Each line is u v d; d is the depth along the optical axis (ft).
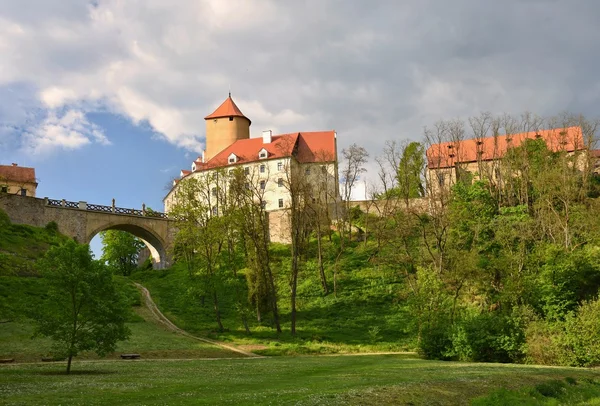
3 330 152.25
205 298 243.40
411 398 72.49
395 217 280.51
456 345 146.82
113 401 61.98
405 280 245.24
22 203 253.65
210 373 99.19
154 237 302.86
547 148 311.06
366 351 176.24
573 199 253.85
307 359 144.56
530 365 125.80
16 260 204.74
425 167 334.65
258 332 197.06
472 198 287.89
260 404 60.70
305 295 243.81
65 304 102.37
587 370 115.75
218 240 220.84
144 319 206.08
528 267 181.37
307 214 258.16
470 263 195.11
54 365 114.93
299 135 390.63
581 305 150.10
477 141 342.85
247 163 368.48
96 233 278.46
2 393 67.51
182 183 237.86
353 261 277.85
